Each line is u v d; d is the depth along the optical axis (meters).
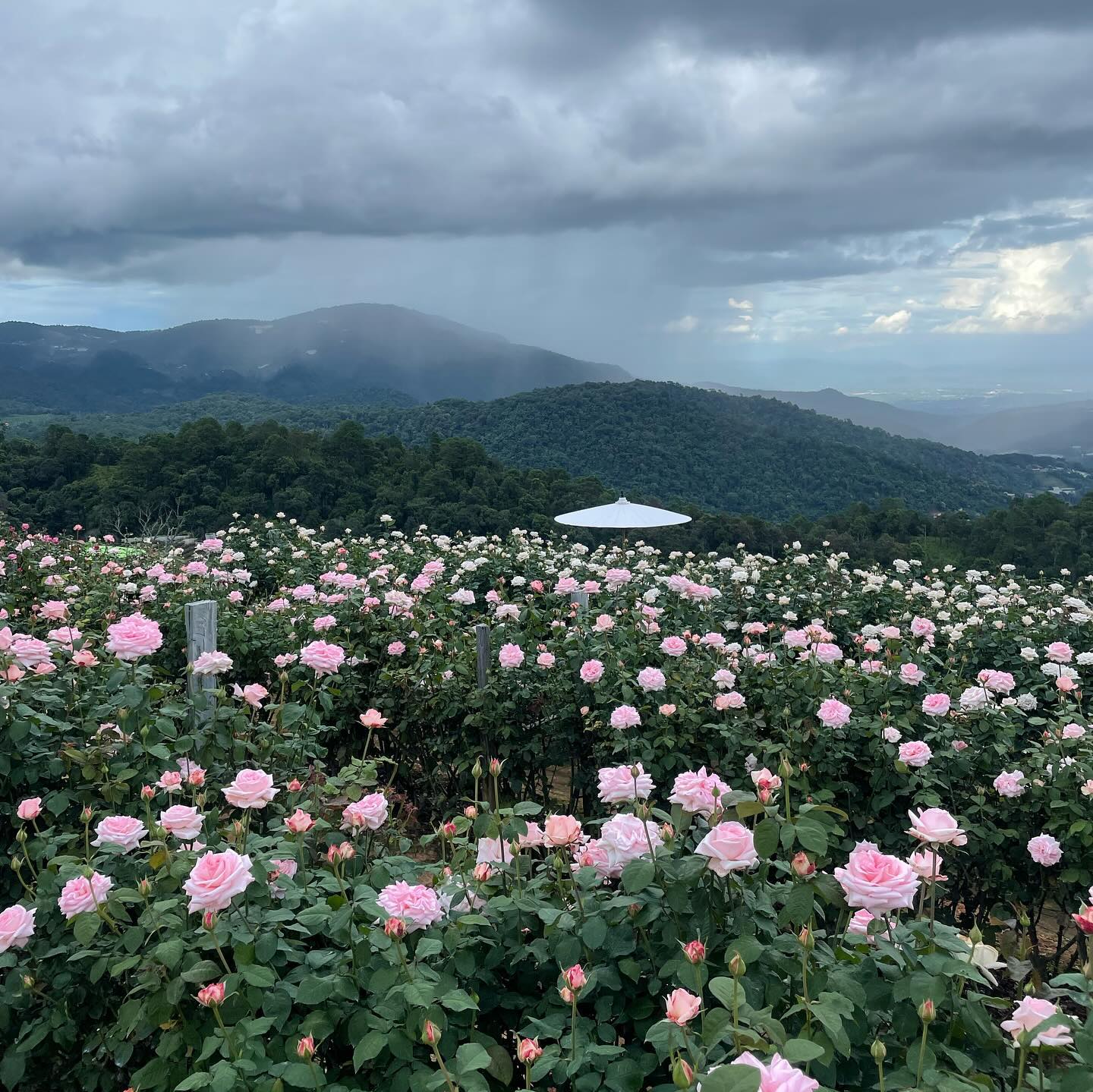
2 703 3.16
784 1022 2.06
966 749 4.30
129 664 4.02
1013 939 3.25
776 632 7.57
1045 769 4.04
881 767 4.22
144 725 3.41
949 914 4.31
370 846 3.22
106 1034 2.41
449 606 6.64
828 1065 1.87
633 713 4.16
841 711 4.10
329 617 5.65
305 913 2.21
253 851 2.46
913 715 4.45
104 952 2.38
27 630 6.31
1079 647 8.52
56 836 3.14
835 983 2.00
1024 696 5.47
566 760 5.07
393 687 5.51
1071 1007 2.79
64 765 3.31
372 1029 1.97
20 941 2.35
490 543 11.32
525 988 2.38
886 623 9.52
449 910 2.33
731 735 4.36
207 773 3.73
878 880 1.96
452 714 5.10
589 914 2.26
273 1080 1.86
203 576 8.19
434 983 2.02
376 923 2.19
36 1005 2.53
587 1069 1.96
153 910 2.29
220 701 3.84
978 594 11.52
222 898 2.05
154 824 2.60
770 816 2.22
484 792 5.16
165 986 2.09
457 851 2.79
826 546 13.80
